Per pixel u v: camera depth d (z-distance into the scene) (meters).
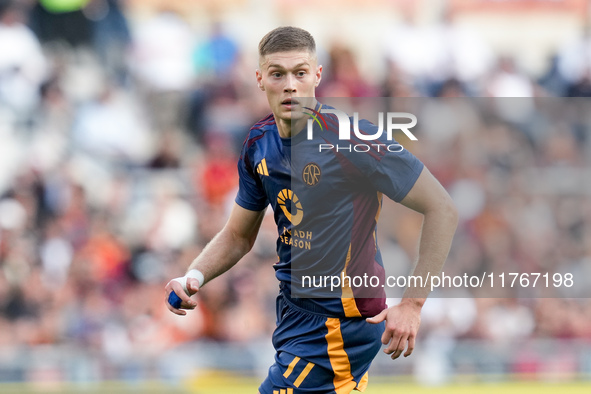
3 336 32.09
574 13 47.00
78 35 42.84
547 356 27.94
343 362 13.03
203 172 38.03
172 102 42.22
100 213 36.66
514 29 46.84
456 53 43.84
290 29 12.66
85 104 40.94
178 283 13.34
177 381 28.69
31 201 36.50
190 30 44.22
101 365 28.62
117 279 34.31
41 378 28.38
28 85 40.84
